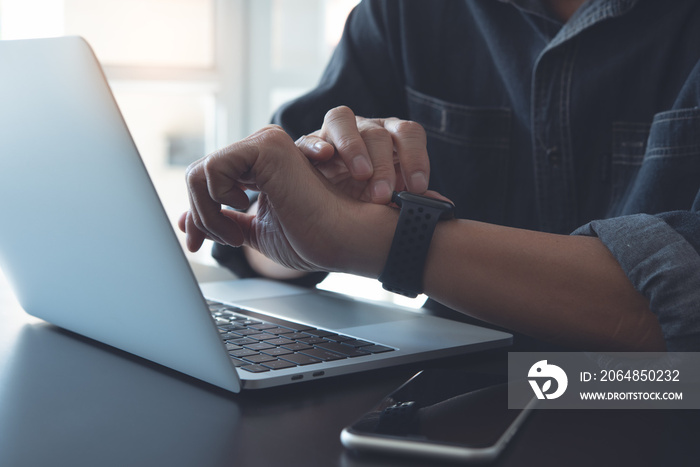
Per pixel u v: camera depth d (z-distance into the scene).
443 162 1.09
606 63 0.96
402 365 0.53
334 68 1.13
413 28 1.10
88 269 0.51
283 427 0.40
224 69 2.78
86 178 0.46
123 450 0.36
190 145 2.75
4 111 0.50
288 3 2.81
